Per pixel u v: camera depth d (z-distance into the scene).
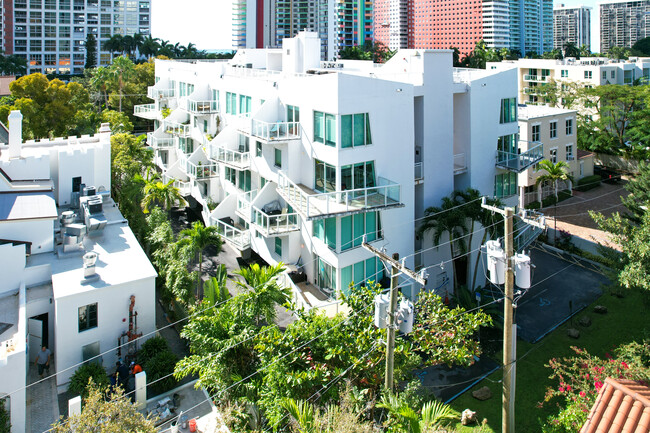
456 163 36.00
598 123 70.44
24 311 23.41
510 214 16.73
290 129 32.97
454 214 31.66
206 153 42.53
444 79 33.66
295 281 32.31
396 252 31.64
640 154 68.50
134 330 26.30
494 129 36.78
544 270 39.88
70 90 69.31
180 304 29.67
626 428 15.01
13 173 34.16
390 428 16.72
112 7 175.25
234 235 35.81
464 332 22.06
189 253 29.25
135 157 48.16
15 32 162.62
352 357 19.69
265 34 190.25
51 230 28.97
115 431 16.55
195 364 21.72
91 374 24.03
